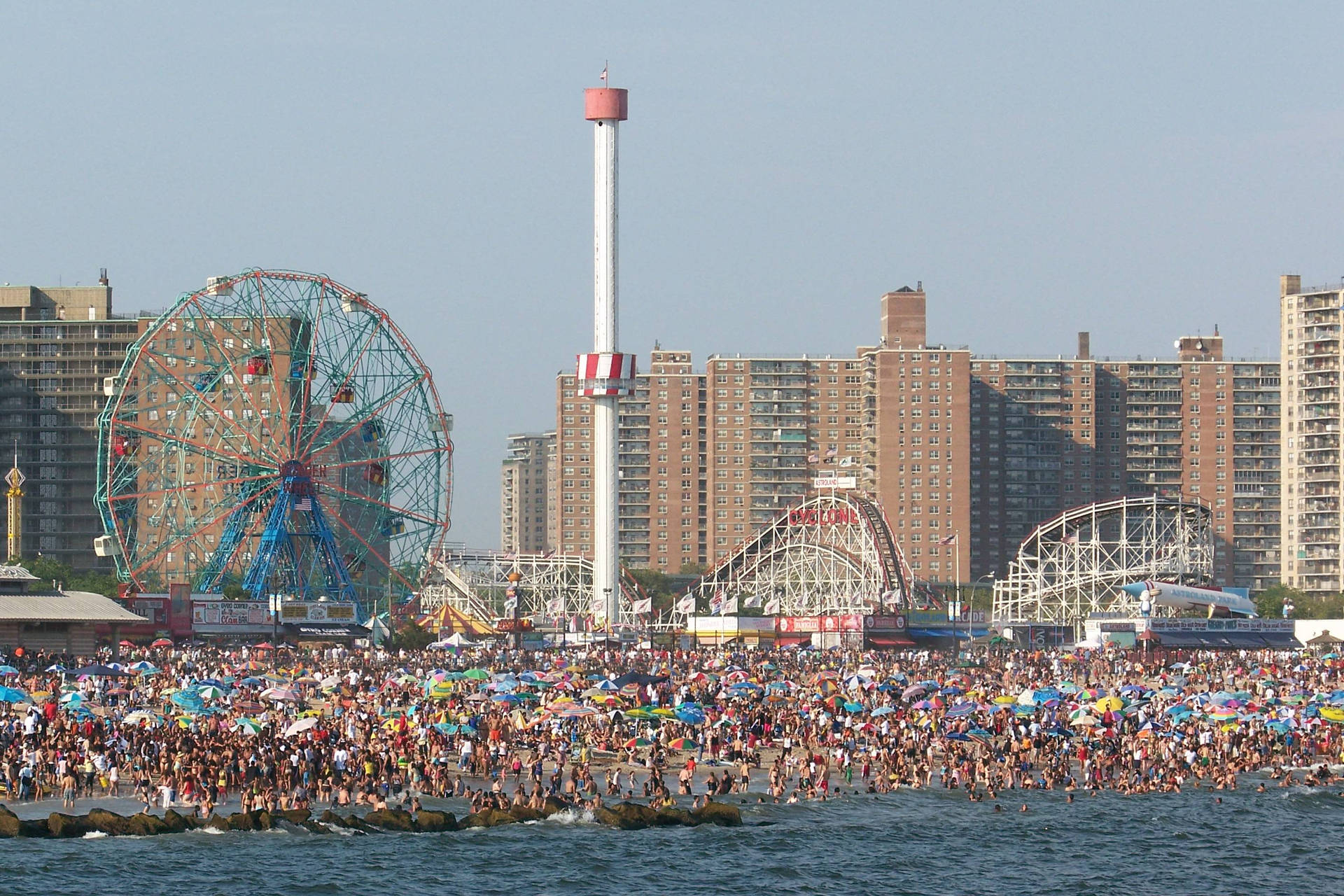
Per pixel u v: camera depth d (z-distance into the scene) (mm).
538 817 183500
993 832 191000
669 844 177125
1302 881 172000
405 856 165375
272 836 170625
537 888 156500
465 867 162750
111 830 168125
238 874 155250
